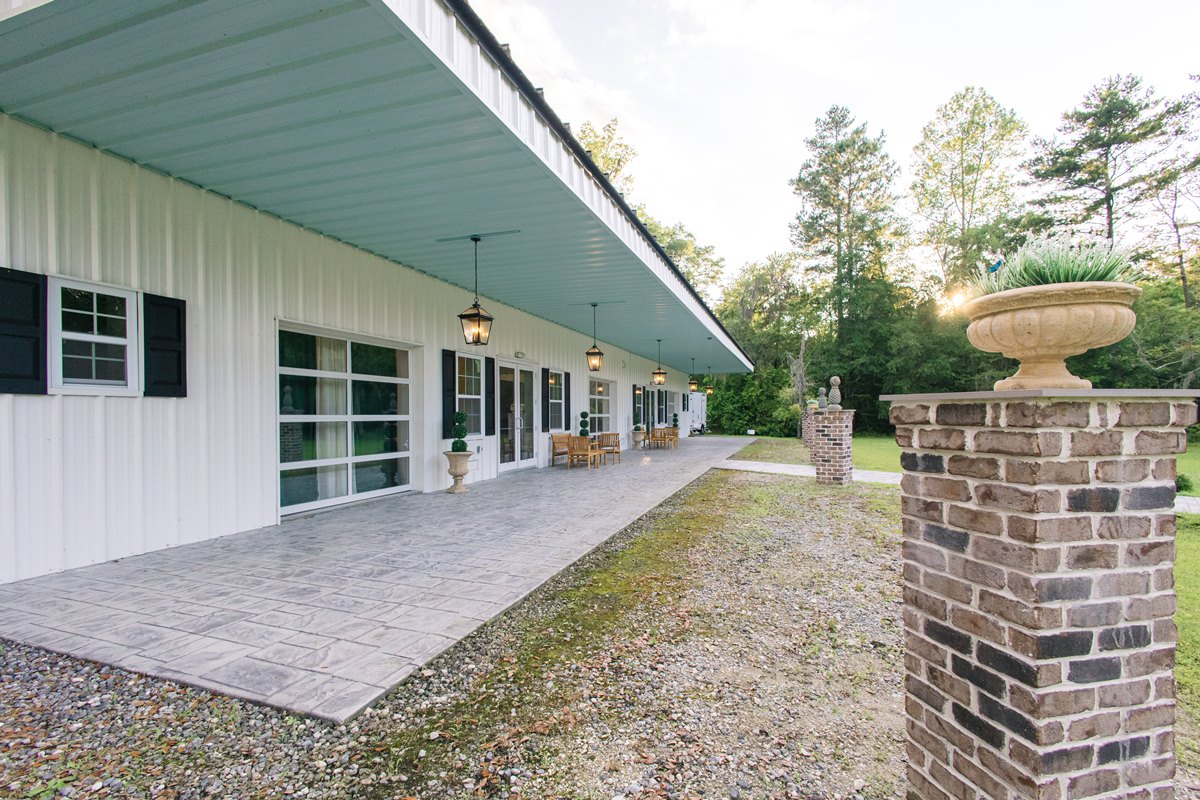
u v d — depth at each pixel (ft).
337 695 7.97
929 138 87.20
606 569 14.56
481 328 24.22
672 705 7.95
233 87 11.27
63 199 13.41
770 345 99.66
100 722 7.39
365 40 9.70
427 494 26.21
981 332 5.34
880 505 24.23
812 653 9.66
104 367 14.32
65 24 9.19
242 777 6.39
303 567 14.17
